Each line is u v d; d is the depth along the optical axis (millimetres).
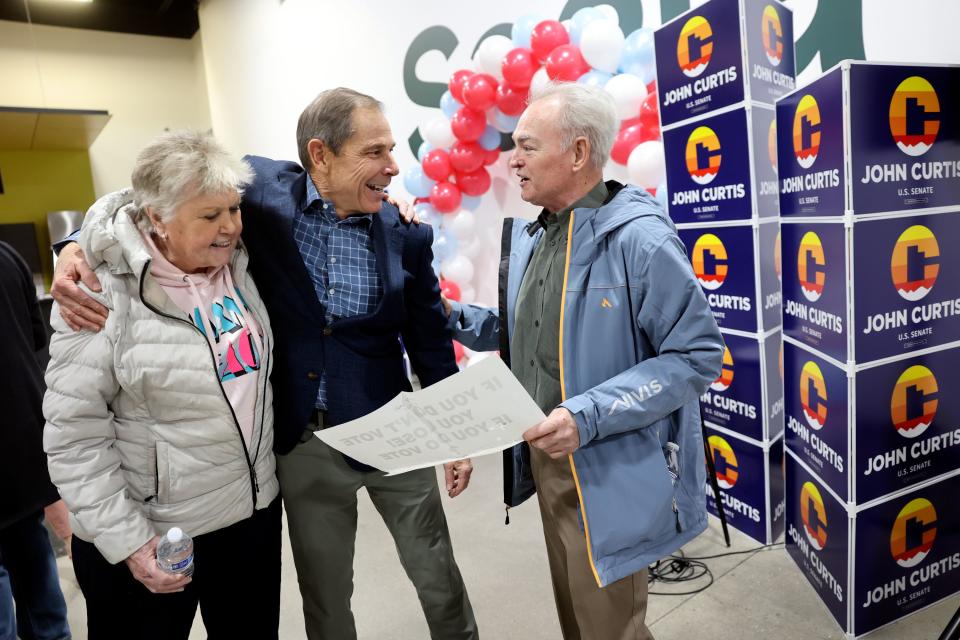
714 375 1200
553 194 1320
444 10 4512
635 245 1204
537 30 3219
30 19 8016
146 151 1069
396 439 1124
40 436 1863
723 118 2252
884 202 1678
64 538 2070
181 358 1135
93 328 1099
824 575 2016
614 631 1349
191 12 8703
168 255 1148
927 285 1768
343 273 1352
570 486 1357
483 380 991
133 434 1170
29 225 8016
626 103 2945
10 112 6352
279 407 1373
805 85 1804
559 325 1318
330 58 5613
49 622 2037
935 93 1678
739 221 2293
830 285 1777
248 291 1278
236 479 1247
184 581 1123
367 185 1278
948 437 1891
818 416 1928
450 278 4055
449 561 1624
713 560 2373
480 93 3438
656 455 1264
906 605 1943
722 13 2160
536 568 2424
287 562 2643
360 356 1379
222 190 1081
